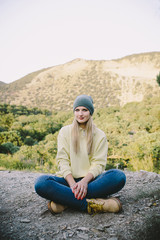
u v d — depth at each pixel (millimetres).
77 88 154750
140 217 1726
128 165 6465
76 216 1833
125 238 1436
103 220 1715
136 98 130375
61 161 1983
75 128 2033
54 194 1820
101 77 165875
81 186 1790
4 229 1642
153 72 171250
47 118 74500
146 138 8305
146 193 2275
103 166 1996
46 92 156750
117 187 1873
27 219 1825
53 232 1574
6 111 82688
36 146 15547
